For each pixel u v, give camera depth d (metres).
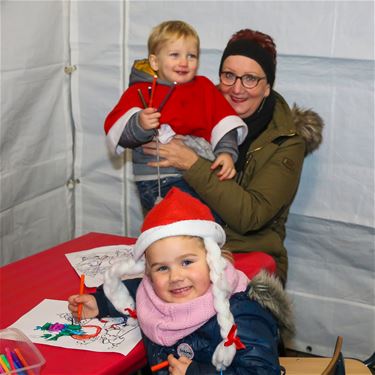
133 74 2.22
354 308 2.58
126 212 2.94
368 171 2.44
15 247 2.65
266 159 2.27
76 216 3.04
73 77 2.84
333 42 2.37
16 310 1.65
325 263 2.60
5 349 1.40
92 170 2.95
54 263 1.95
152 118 2.05
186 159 2.12
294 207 2.60
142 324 1.50
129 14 2.69
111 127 2.19
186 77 2.14
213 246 1.48
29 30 2.55
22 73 2.54
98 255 2.01
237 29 2.52
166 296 1.47
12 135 2.55
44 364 1.38
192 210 1.50
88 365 1.40
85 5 2.75
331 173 2.50
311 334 2.68
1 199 2.53
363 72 2.36
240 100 2.28
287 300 1.55
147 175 2.23
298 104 2.49
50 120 2.76
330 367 1.38
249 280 1.62
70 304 1.62
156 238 1.46
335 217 2.53
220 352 1.37
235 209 2.13
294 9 2.40
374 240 2.48
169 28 2.12
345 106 2.42
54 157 2.83
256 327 1.45
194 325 1.45
